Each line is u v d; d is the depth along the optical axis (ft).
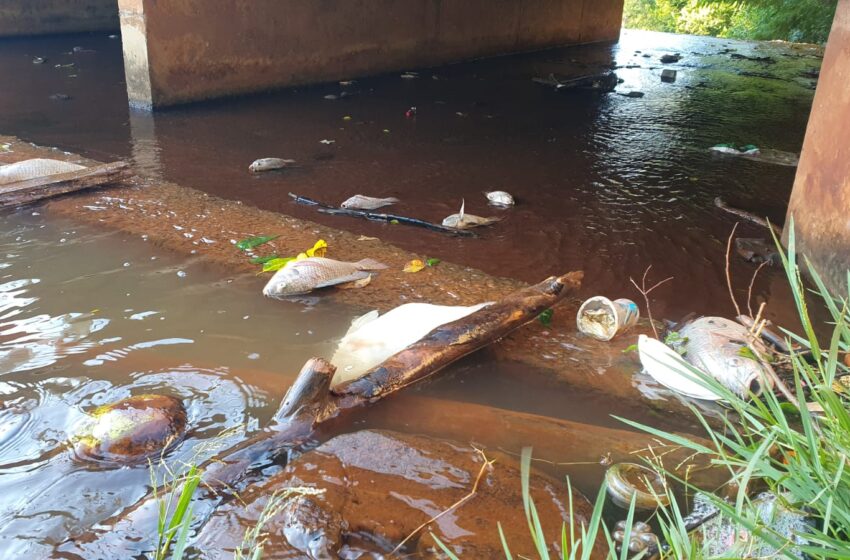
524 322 12.34
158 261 14.82
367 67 41.09
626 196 21.31
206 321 12.34
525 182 22.36
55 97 32.19
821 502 6.09
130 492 8.25
